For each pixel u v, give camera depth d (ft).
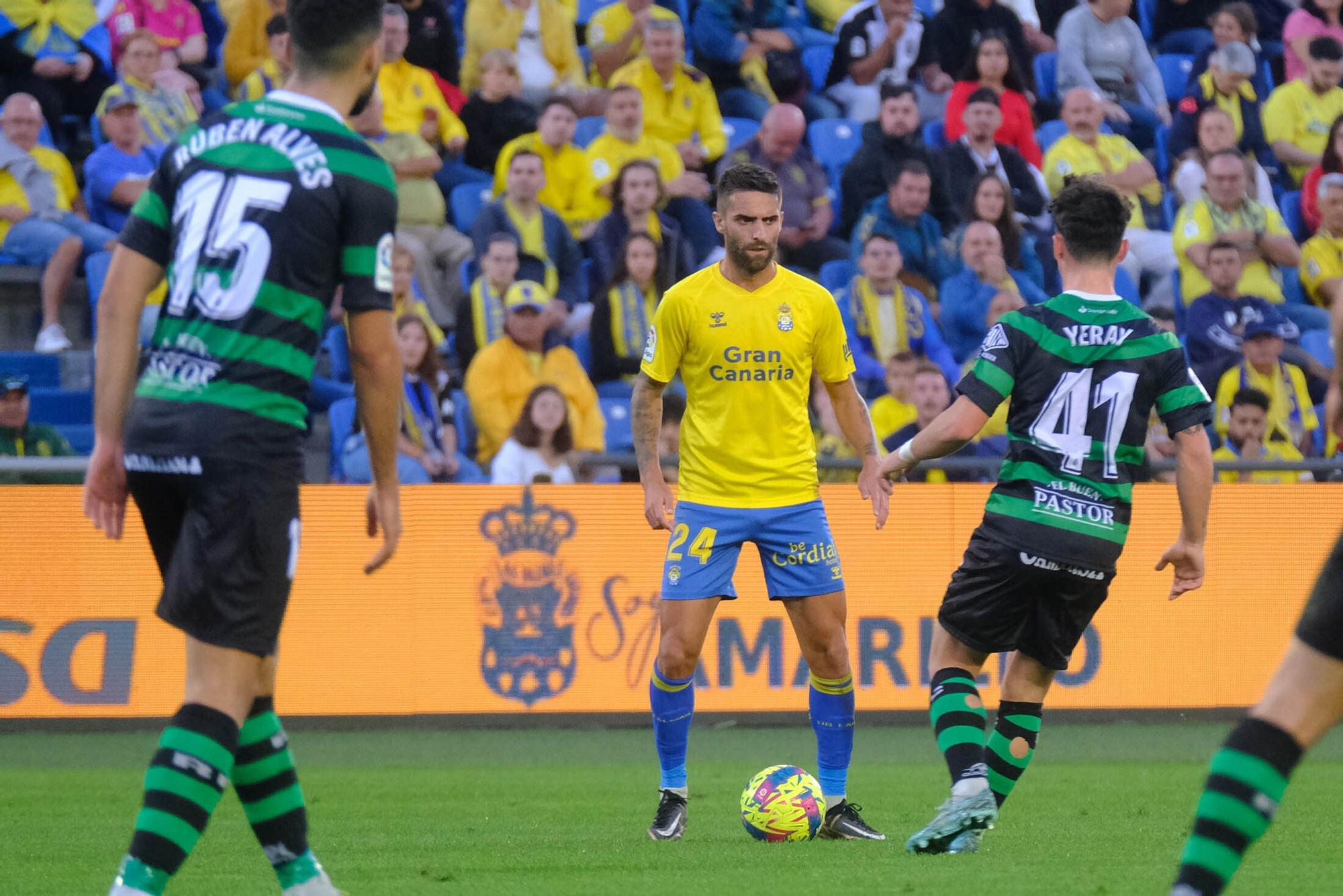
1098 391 47.80
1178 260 132.98
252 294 32.24
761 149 130.93
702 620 55.21
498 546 97.40
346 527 97.14
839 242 131.13
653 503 56.29
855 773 82.69
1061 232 49.62
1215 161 132.16
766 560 55.83
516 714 97.25
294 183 32.63
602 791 74.54
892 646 98.68
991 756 51.03
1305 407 123.13
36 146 122.93
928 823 60.85
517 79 133.08
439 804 68.69
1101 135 141.28
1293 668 29.04
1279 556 100.78
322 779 80.23
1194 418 48.37
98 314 33.35
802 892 39.83
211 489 31.68
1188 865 28.66
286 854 35.37
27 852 52.34
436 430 110.63
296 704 96.63
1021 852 49.32
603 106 138.62
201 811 31.14
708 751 90.33
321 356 120.78
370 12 34.63
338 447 111.96
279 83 127.65
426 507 97.40
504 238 117.29
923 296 125.59
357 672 96.68
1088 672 99.40
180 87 129.59
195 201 32.83
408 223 124.77
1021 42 146.61
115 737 94.43
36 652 94.27
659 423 56.90
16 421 102.83
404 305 119.44
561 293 122.83
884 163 130.21
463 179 130.93
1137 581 99.86
